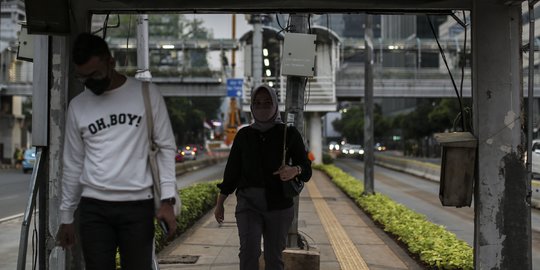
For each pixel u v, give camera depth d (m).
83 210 3.23
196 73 37.97
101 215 3.19
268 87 4.62
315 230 11.07
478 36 4.12
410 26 73.50
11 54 40.19
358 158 60.41
